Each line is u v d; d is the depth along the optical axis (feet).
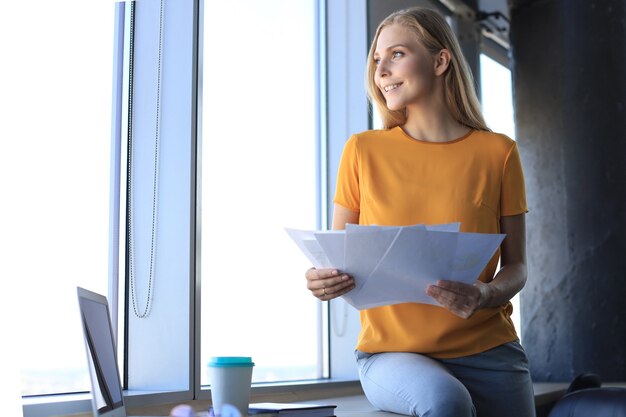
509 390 6.08
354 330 9.97
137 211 7.17
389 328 6.13
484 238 5.25
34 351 6.01
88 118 6.81
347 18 10.46
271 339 8.78
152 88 7.31
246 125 8.69
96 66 6.93
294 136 9.55
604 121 12.00
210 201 8.06
